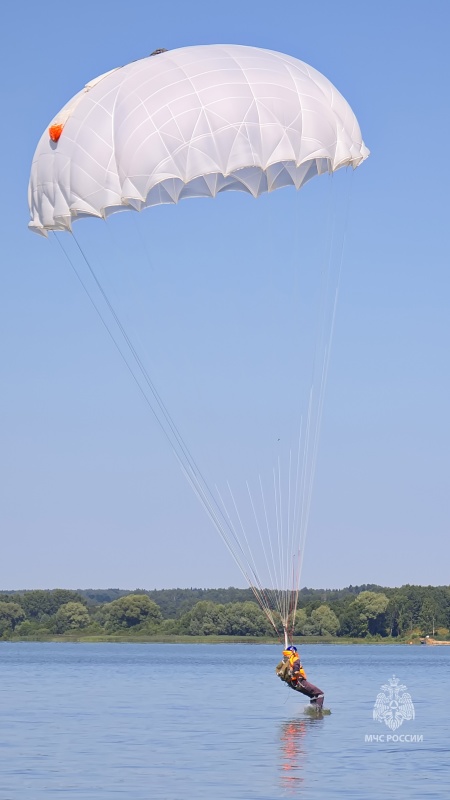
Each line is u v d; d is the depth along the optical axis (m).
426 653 192.00
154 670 118.06
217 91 43.50
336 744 43.12
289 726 49.81
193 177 42.91
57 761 38.81
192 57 45.25
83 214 44.56
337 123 45.47
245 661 150.00
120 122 43.59
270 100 43.75
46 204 45.16
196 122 42.94
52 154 44.84
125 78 44.97
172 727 49.62
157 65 45.03
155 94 43.56
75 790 33.12
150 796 32.09
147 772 36.31
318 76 46.62
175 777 35.34
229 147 43.00
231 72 44.28
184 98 43.28
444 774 35.81
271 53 46.75
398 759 39.06
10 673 110.62
